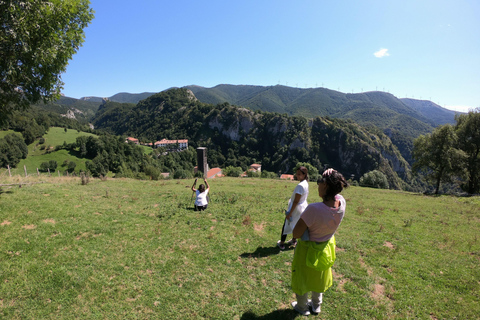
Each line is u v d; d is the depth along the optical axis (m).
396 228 9.45
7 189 12.05
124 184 19.66
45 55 9.77
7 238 6.88
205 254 6.70
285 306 4.62
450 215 12.37
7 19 8.00
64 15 10.46
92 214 9.70
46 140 122.94
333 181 3.32
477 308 4.53
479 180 31.83
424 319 4.26
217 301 4.79
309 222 3.44
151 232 8.18
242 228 8.72
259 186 22.56
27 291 4.94
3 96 9.70
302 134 159.00
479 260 6.62
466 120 31.98
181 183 22.95
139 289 5.13
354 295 4.95
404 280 5.51
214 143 192.00
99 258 6.34
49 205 9.96
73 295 4.91
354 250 7.08
